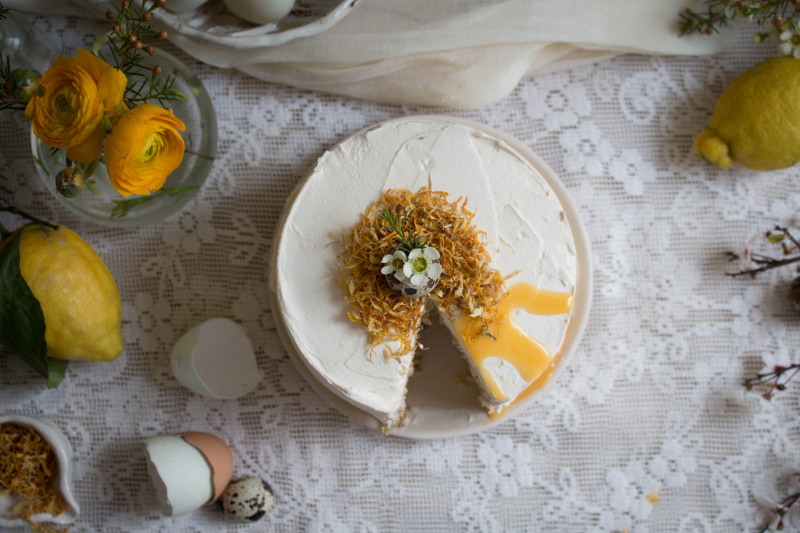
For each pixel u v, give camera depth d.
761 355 0.65
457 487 0.64
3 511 0.61
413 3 0.61
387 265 0.55
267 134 0.65
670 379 0.65
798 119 0.60
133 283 0.65
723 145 0.62
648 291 0.65
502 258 0.58
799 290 0.64
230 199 0.64
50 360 0.61
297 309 0.58
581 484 0.65
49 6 0.62
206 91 0.63
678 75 0.65
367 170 0.59
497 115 0.65
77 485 0.64
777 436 0.65
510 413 0.61
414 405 0.63
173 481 0.58
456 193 0.59
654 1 0.62
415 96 0.64
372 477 0.64
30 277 0.58
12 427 0.61
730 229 0.65
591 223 0.65
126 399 0.64
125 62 0.54
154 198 0.61
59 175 0.52
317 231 0.59
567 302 0.58
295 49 0.62
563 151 0.65
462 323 0.58
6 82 0.52
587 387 0.65
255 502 0.62
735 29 0.64
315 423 0.64
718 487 0.64
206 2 0.60
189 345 0.61
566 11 0.62
